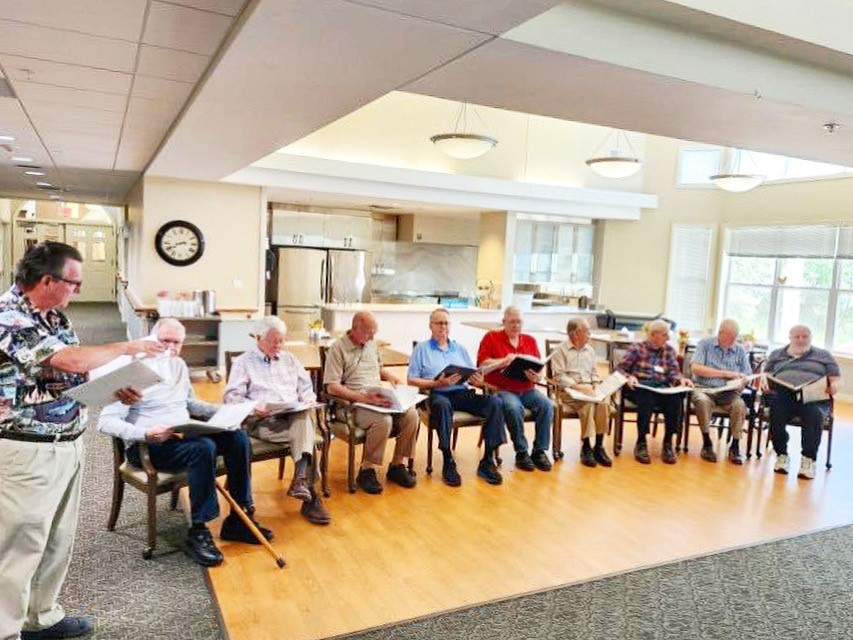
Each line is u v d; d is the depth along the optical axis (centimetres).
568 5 284
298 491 322
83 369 192
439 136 559
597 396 442
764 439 552
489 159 886
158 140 530
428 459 414
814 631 252
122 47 305
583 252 997
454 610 255
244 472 306
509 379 442
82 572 267
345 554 298
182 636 228
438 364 427
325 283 942
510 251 920
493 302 933
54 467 195
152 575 268
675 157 932
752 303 865
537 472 429
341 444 468
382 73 311
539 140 916
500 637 238
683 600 272
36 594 212
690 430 564
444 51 281
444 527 334
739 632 249
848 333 748
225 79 325
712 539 336
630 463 461
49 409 193
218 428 286
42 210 1628
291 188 768
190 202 751
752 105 365
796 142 452
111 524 307
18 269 191
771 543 334
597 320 918
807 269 794
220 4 255
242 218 775
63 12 265
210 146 498
